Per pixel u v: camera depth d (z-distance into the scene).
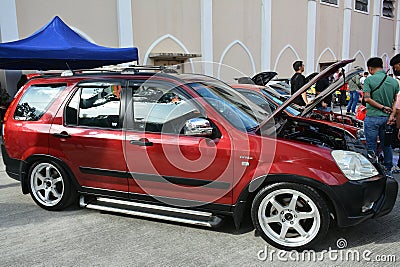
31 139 4.05
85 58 7.06
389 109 4.89
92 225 3.74
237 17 15.12
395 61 4.86
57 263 3.01
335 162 3.02
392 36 24.58
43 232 3.59
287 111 5.17
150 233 3.53
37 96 4.14
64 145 3.88
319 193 3.03
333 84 4.01
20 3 9.26
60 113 3.95
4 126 4.29
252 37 15.91
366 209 3.14
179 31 13.12
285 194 3.15
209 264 2.96
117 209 3.78
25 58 6.46
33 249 3.25
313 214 3.07
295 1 17.73
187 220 3.45
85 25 10.62
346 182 2.97
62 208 4.10
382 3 23.09
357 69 3.82
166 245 3.29
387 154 5.25
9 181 5.37
